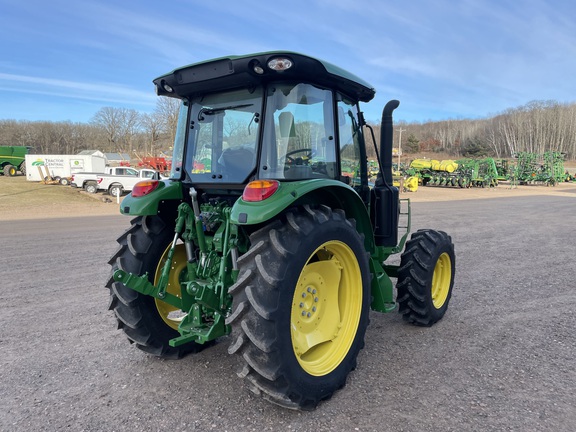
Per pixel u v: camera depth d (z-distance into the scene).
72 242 10.44
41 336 4.30
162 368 3.58
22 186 32.19
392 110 4.27
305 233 2.89
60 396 3.13
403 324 4.55
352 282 3.42
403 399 3.03
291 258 2.78
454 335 4.23
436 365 3.57
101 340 4.20
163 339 3.67
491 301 5.34
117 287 3.57
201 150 3.62
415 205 21.31
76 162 37.44
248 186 2.85
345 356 3.23
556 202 23.44
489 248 9.09
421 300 4.29
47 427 2.74
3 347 4.03
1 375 3.47
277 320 2.69
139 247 3.63
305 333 3.13
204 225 3.42
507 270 7.03
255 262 2.77
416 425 2.71
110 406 2.99
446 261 4.72
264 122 3.20
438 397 3.05
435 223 13.44
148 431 2.69
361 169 4.16
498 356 3.74
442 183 38.75
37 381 3.37
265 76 3.08
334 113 3.57
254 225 3.21
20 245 10.07
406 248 4.48
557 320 4.64
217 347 4.02
